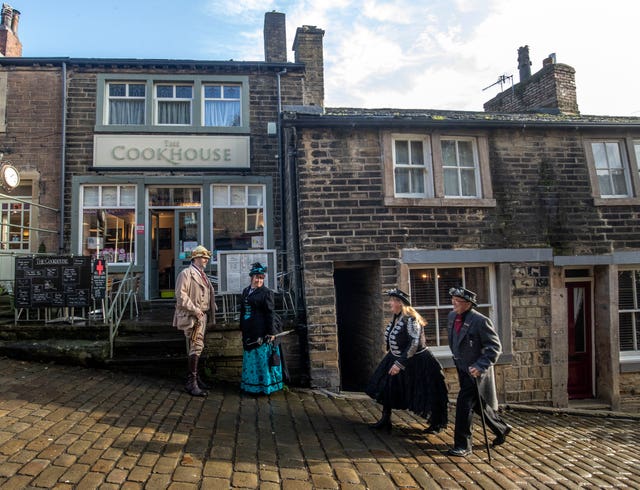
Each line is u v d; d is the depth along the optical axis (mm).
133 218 9742
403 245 7738
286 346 7348
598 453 5422
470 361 4770
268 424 5090
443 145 8328
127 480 3369
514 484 4098
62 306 6832
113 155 9719
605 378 8297
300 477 3797
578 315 8664
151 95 10070
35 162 9602
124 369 6414
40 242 9445
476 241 7965
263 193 10156
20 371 5770
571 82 12586
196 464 3785
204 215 9898
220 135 10086
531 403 7852
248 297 6172
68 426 4227
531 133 8398
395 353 5227
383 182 7801
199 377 6328
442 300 8016
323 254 7520
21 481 3154
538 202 8242
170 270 9906
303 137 7746
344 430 5184
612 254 8297
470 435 4750
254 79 10406
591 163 8484
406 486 3840
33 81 9797
